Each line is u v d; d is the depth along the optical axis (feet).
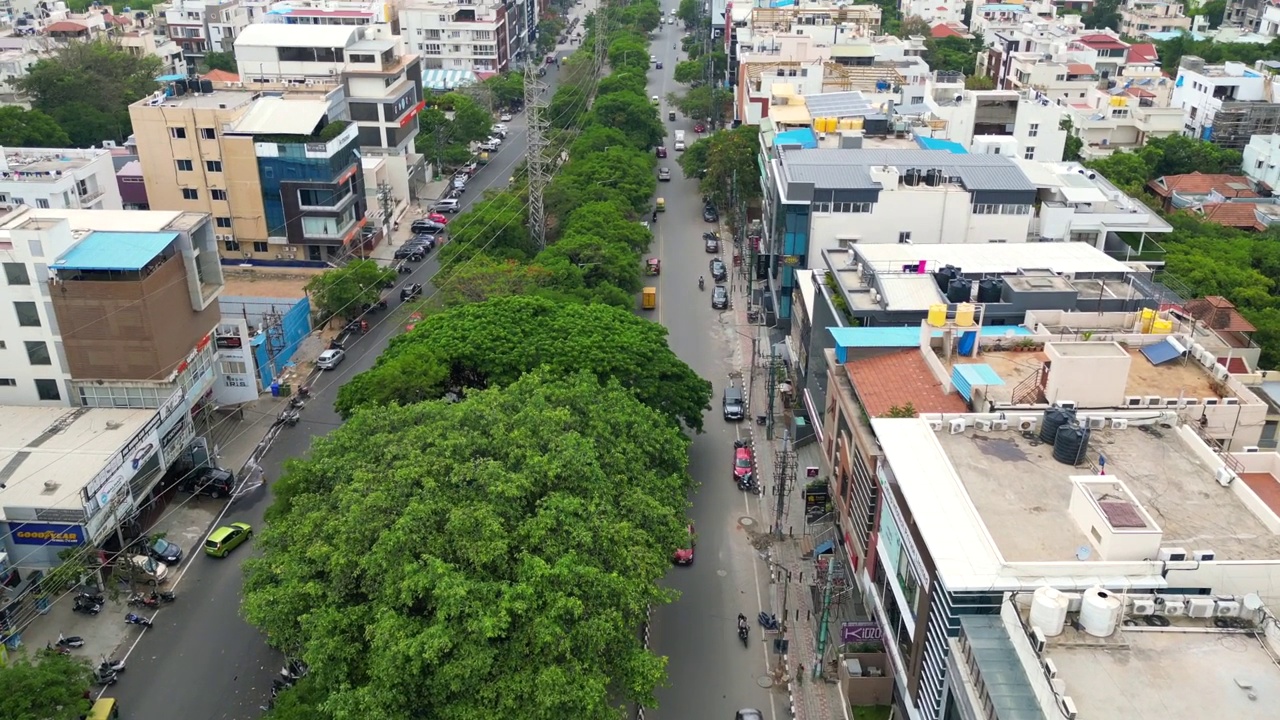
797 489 249.14
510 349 238.07
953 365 197.26
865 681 176.86
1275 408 208.44
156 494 240.94
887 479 164.04
